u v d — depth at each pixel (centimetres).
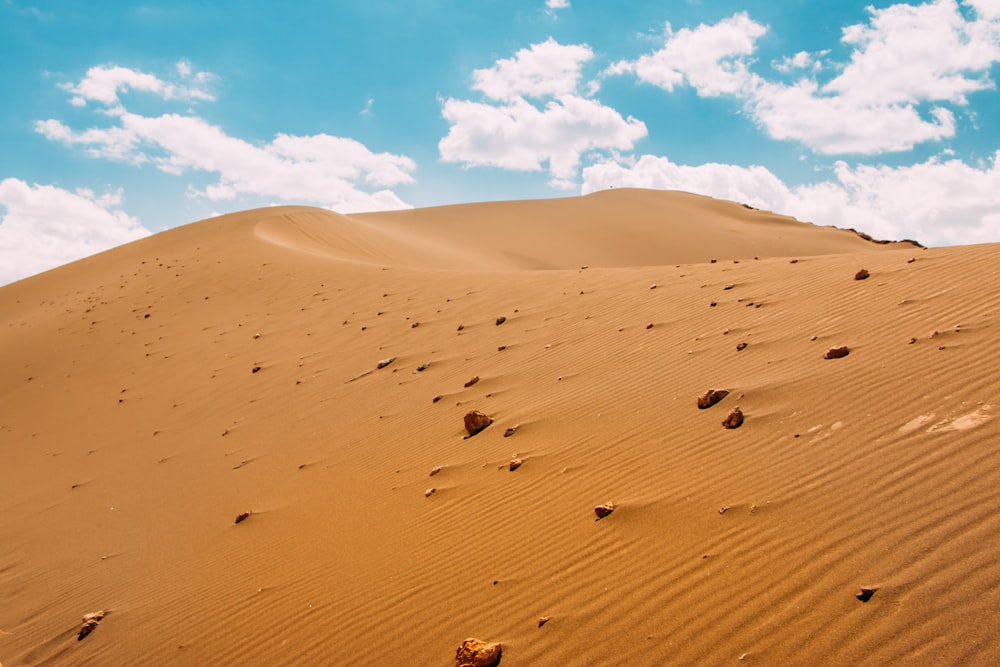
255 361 1414
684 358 782
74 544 821
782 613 348
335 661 442
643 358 827
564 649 378
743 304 911
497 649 389
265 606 537
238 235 3047
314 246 3141
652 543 446
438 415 866
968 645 292
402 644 435
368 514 647
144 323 1956
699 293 1043
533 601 430
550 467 604
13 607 698
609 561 443
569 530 497
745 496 459
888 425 486
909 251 998
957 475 404
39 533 888
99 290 2553
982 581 321
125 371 1616
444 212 5988
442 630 434
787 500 438
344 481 755
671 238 5806
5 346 2080
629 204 6956
